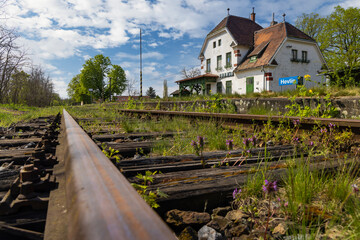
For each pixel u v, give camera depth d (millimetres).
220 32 28969
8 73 20094
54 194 1146
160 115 7676
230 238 1319
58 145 2443
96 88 65250
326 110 5684
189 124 5777
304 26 38531
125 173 2102
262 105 7969
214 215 1551
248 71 25312
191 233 1350
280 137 3908
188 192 1654
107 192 559
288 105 6316
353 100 5234
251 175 1998
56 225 861
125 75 67562
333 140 3098
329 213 1486
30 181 1178
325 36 30531
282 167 2256
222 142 3648
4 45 16078
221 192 1717
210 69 31422
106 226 378
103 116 9125
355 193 1590
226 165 2482
